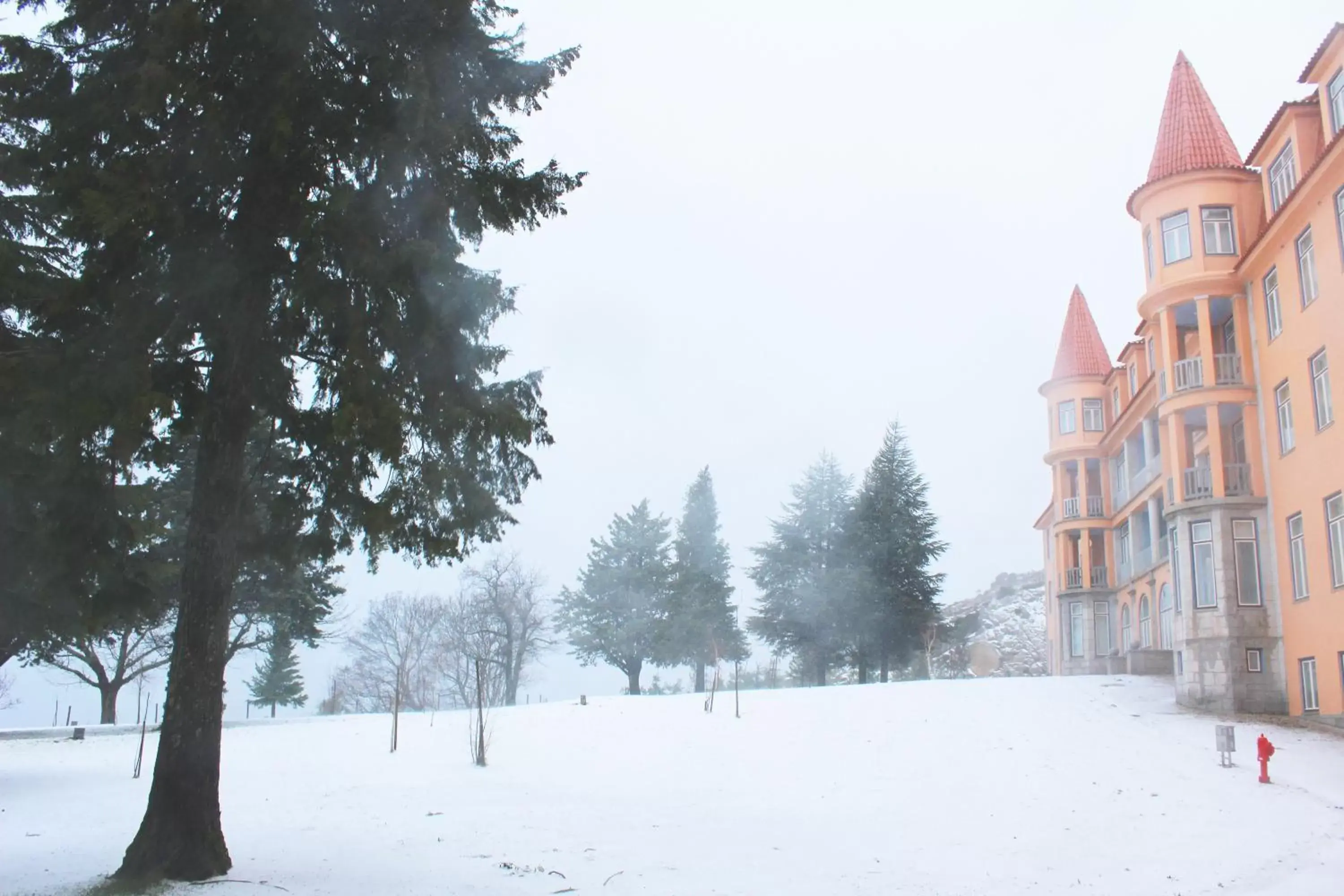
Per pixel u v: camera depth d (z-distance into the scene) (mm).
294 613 34719
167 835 9312
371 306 9617
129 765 20812
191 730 9516
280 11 8875
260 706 65562
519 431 10586
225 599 9859
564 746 22188
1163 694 26922
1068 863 10898
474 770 19016
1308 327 22672
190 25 8680
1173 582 26812
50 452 9914
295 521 11523
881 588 48844
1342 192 20953
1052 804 14438
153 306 9281
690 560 58781
